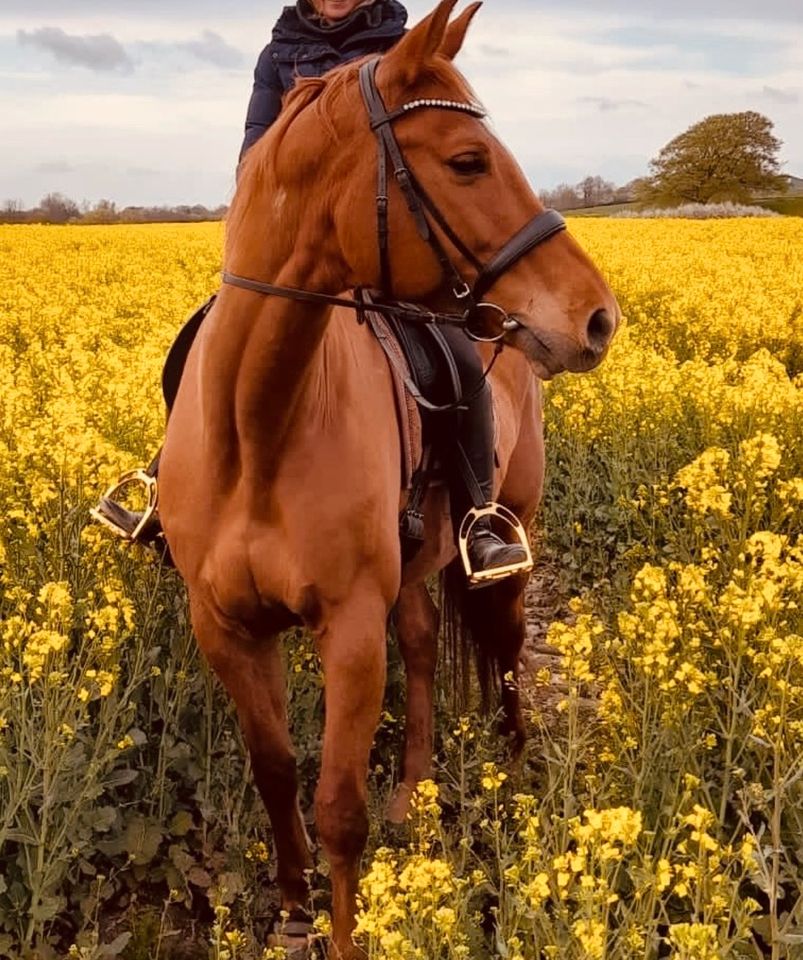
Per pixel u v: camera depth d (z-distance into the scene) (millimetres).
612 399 7418
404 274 2615
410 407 3395
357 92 2615
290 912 3520
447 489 3754
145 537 3900
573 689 3135
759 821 3537
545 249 2574
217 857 3766
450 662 4867
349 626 3025
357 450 3043
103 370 8555
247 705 3299
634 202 68875
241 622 3205
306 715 4285
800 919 2820
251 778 3934
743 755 3521
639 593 3910
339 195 2625
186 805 4031
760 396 6652
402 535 3463
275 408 2871
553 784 3121
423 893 2447
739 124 63688
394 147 2555
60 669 3373
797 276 17062
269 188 2729
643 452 6836
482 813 3738
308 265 2725
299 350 2814
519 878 2551
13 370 9578
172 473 3225
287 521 2977
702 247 23828
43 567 4348
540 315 2545
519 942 2395
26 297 14477
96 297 15820
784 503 4590
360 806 3035
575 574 6496
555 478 7336
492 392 4133
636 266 18781
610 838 2352
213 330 2949
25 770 3439
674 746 3395
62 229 35812
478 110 2588
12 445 6148
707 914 2422
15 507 4805
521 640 4578
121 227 38500
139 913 3602
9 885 3467
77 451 4520
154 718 4043
